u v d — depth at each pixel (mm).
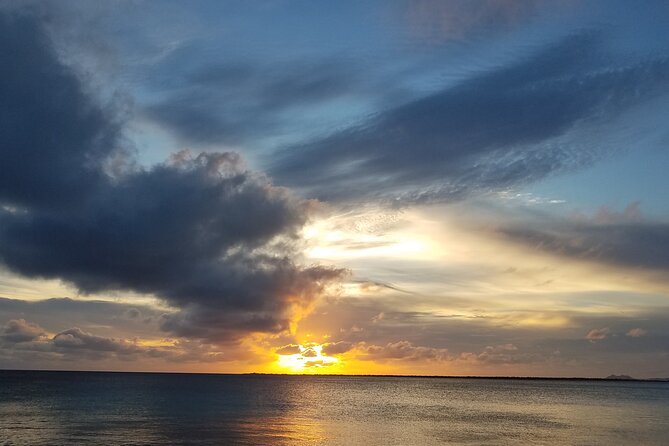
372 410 103438
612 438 66125
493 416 94438
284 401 123438
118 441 55906
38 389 148750
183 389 165625
